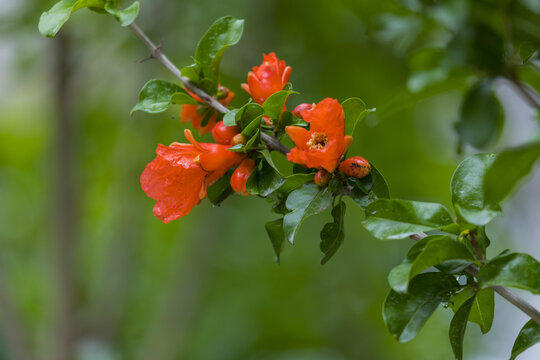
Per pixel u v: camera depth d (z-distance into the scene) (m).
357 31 1.96
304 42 2.11
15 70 2.15
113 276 2.17
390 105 1.34
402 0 1.38
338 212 1.12
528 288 1.07
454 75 1.32
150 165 1.14
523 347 1.10
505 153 1.05
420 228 1.09
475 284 1.10
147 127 2.19
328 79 2.07
